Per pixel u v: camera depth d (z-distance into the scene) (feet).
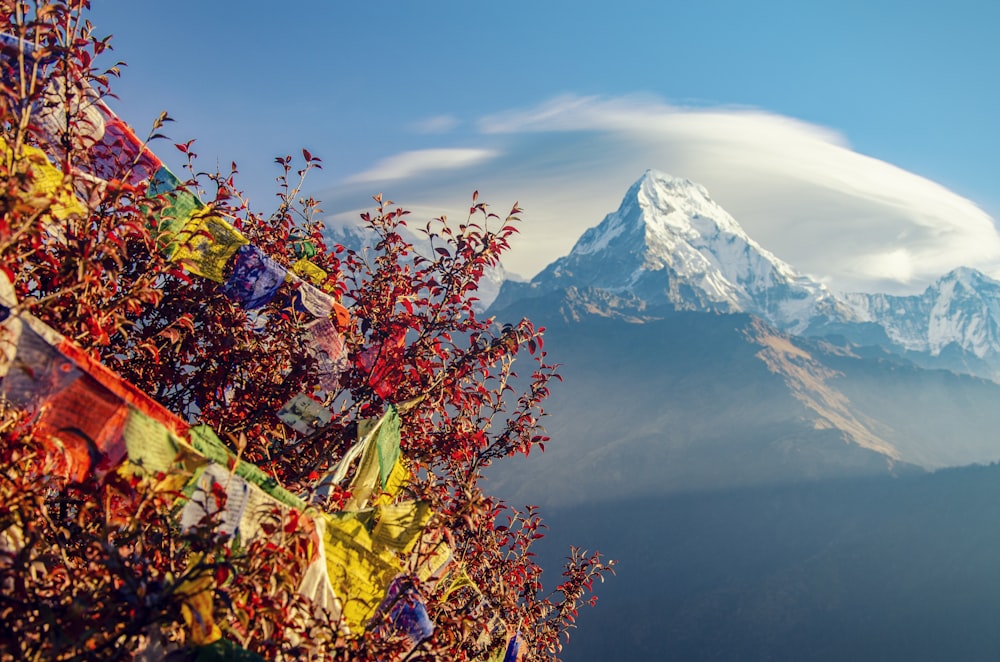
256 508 21.12
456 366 35.22
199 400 31.89
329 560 24.18
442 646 24.64
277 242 35.76
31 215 18.72
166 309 29.86
